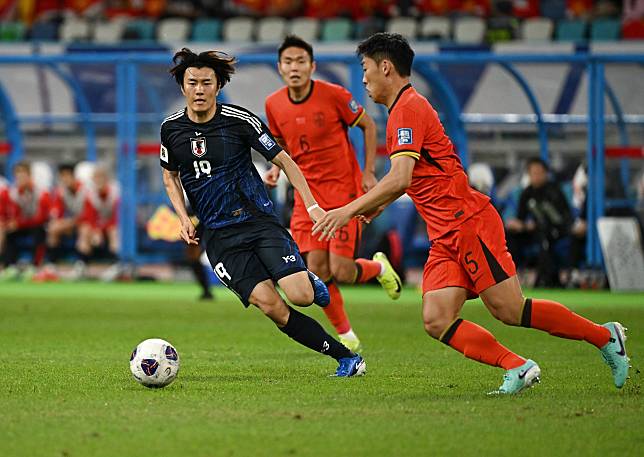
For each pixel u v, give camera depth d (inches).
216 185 1072.8
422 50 2970.0
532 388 999.6
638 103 2837.1
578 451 713.6
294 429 784.3
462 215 934.4
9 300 2288.4
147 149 2827.3
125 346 1413.6
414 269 3233.3
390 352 1349.7
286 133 1467.8
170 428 787.4
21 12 4055.1
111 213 2960.1
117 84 2824.8
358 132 2738.7
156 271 3361.2
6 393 967.6
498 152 2896.2
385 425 800.9
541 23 3565.5
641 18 3607.3
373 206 930.1
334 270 1419.8
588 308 2095.2
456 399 930.1
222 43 3132.4
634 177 2815.0
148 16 4013.3
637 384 1032.2
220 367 1181.7
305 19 3740.2
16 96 3134.8
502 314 943.7
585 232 2699.3
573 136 2893.7
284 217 2596.0
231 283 1080.2
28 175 2942.9
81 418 829.2
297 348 1395.2
